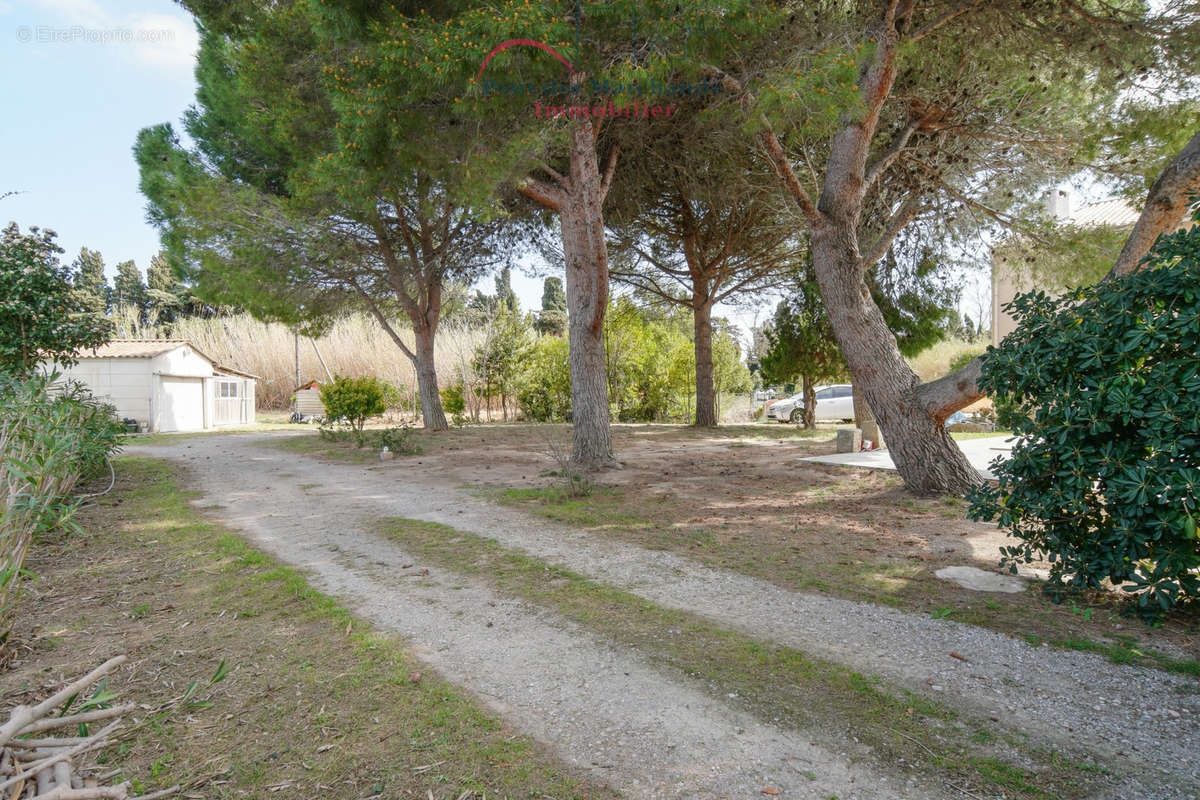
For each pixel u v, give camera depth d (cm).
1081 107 892
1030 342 485
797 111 641
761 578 499
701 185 1384
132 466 1183
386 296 1922
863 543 595
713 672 339
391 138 712
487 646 375
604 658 358
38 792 192
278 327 3322
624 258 1806
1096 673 335
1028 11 757
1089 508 431
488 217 823
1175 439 379
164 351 2141
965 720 289
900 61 762
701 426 1955
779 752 265
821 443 1474
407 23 714
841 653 361
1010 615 416
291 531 673
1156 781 244
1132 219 1459
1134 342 398
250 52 1106
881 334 825
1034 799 233
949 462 796
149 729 283
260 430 2231
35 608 440
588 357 1077
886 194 1146
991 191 1040
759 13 667
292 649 370
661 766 255
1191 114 793
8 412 476
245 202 1279
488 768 254
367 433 1784
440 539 632
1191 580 383
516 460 1258
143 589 480
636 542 613
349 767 254
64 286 979
